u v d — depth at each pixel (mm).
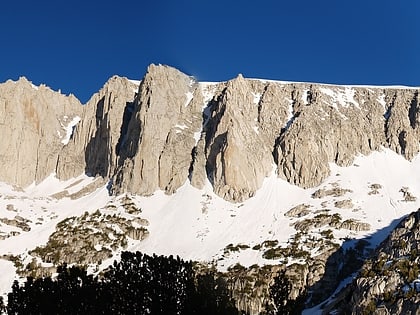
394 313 84500
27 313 43219
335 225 148000
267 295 116625
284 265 130250
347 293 106438
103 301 44906
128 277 48219
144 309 47281
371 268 101312
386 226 147500
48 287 44562
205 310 48688
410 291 85000
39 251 151250
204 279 51781
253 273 127250
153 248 151125
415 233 104625
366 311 88688
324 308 111812
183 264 51094
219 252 144625
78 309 43844
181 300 48719
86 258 145625
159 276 49031
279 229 153750
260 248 143375
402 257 101125
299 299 70750
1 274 141250
